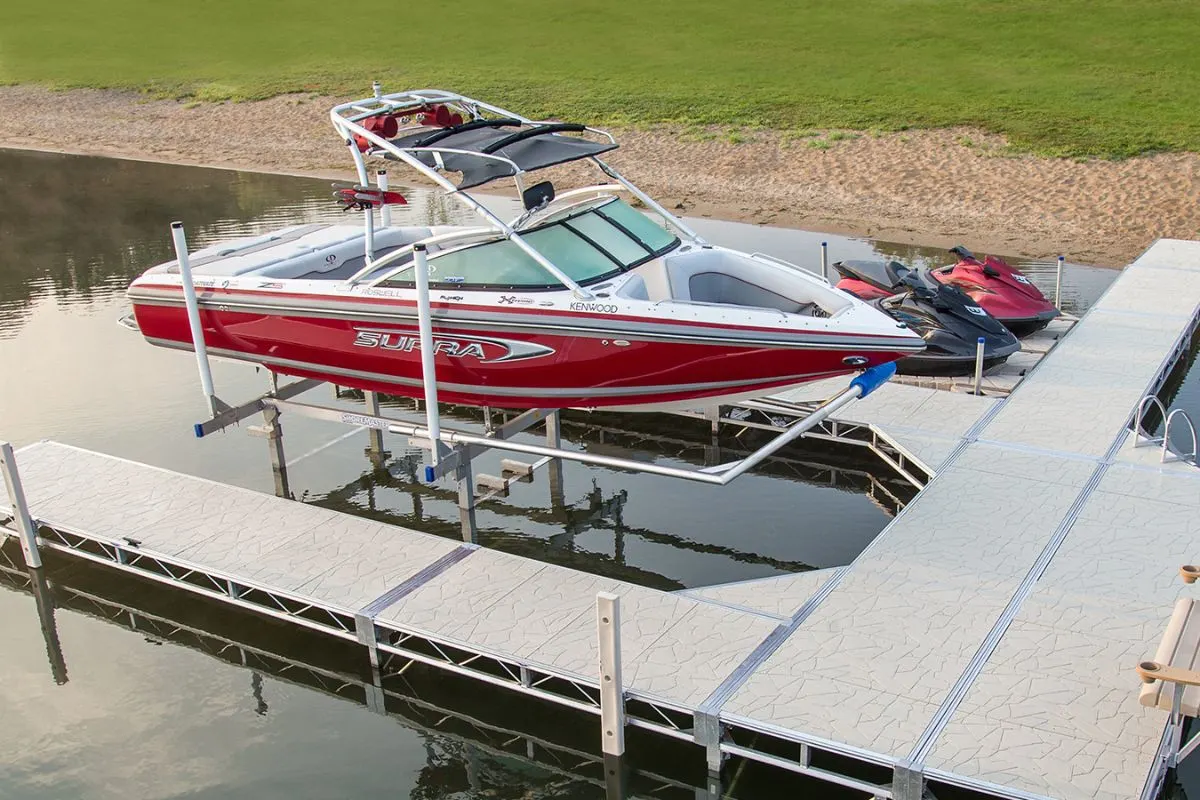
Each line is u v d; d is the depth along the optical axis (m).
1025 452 8.08
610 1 37.56
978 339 9.38
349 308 7.54
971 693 5.42
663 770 5.70
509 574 6.73
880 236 15.16
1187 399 9.94
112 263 15.20
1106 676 5.51
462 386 7.66
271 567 6.88
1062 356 9.93
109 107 27.55
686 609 6.29
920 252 14.36
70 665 6.80
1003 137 18.53
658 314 6.78
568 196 8.27
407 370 7.75
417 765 5.82
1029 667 5.61
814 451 9.27
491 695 6.36
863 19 32.00
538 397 7.52
